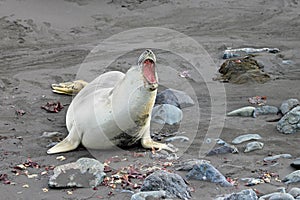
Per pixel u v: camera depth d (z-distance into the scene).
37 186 24.67
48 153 28.98
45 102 39.38
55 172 24.70
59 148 29.34
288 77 44.09
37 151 29.55
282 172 25.45
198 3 79.19
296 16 74.06
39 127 33.91
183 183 23.41
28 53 57.12
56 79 46.25
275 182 24.31
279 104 36.66
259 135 30.61
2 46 60.69
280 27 68.19
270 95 38.97
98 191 23.73
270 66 47.28
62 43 61.97
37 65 51.50
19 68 50.41
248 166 26.30
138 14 74.12
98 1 75.94
